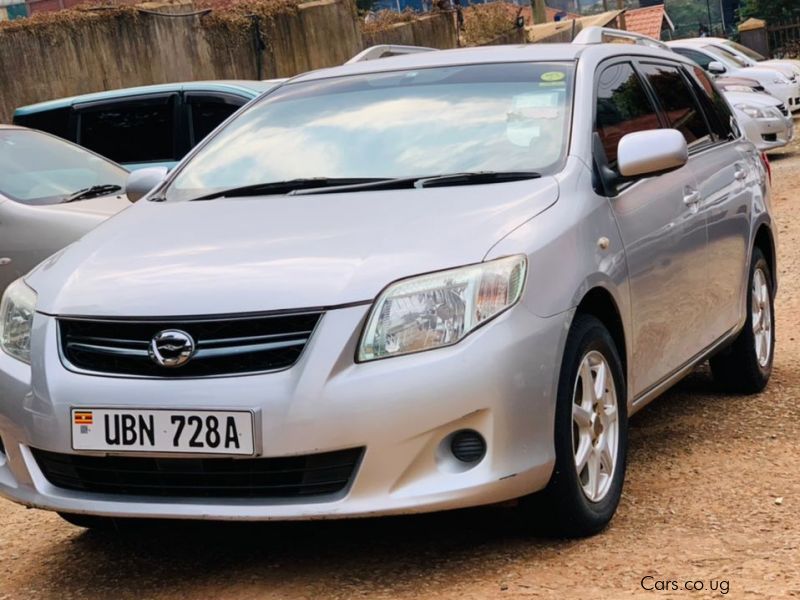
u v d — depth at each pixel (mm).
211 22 15969
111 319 3908
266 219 4359
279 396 3699
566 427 4016
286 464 3738
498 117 4859
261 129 5273
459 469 3785
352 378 3699
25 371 4090
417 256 3885
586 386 4191
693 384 6684
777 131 16844
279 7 17203
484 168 4598
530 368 3859
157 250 4262
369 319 3752
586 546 4113
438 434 3729
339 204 4383
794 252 10672
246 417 3703
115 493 3945
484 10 27047
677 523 4328
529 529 4184
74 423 3887
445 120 4918
